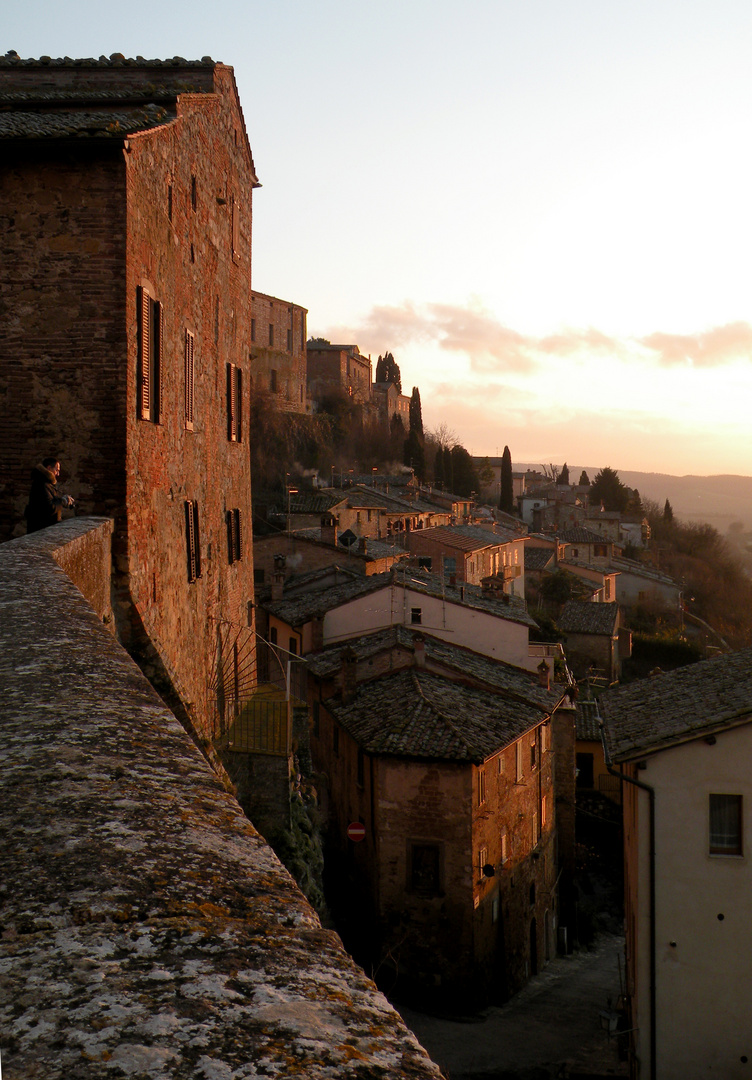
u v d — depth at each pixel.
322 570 46.22
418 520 79.31
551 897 34.00
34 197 12.59
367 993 1.74
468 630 35.47
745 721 18.12
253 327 94.62
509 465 126.25
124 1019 1.53
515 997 28.34
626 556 113.00
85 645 4.81
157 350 14.52
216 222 20.61
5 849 2.19
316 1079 1.37
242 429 24.62
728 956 18.28
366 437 111.38
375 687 30.94
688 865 18.53
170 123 14.69
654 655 69.38
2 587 6.36
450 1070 22.28
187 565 17.34
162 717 3.58
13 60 19.80
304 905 2.10
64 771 2.77
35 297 12.59
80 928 1.85
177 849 2.27
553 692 33.59
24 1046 1.45
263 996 1.64
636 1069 19.22
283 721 22.23
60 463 12.64
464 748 25.69
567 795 35.31
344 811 30.23
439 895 26.02
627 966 23.25
